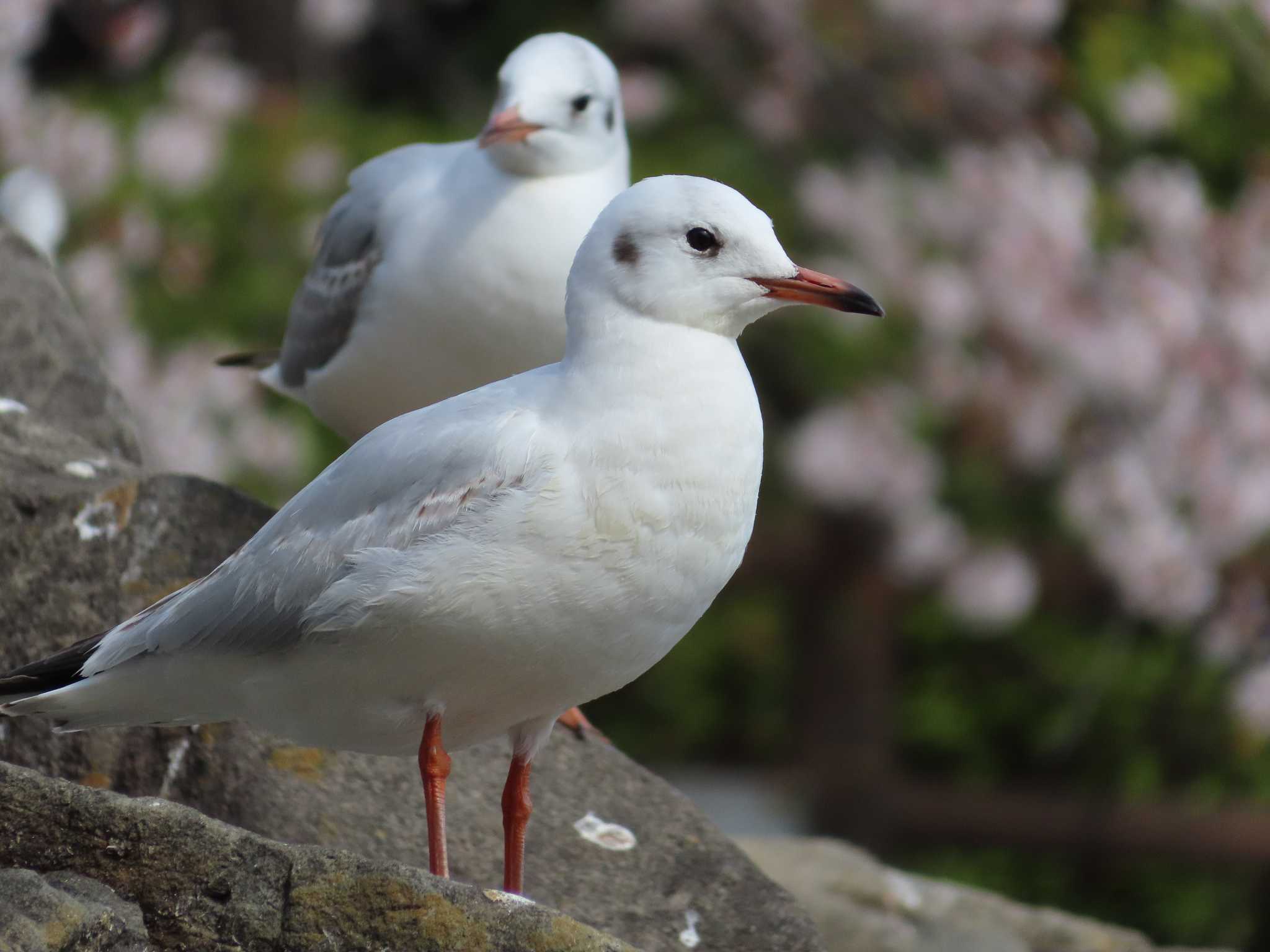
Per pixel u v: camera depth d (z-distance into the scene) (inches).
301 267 558.3
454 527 188.7
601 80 281.0
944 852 544.4
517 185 276.2
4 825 168.7
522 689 196.9
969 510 543.5
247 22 700.0
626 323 196.4
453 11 743.1
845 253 551.2
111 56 636.7
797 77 580.4
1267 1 537.6
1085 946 294.2
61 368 297.3
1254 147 598.5
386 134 632.4
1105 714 536.1
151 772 234.2
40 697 202.4
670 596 193.9
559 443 190.7
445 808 222.8
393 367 286.8
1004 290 497.0
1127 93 565.3
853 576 568.7
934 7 553.3
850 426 514.6
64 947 154.6
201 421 498.3
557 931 162.2
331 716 200.2
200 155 548.7
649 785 251.8
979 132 572.7
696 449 191.2
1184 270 503.5
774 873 299.3
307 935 164.2
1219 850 509.4
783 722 583.5
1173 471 495.8
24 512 241.9
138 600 241.8
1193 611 500.1
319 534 195.2
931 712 561.9
